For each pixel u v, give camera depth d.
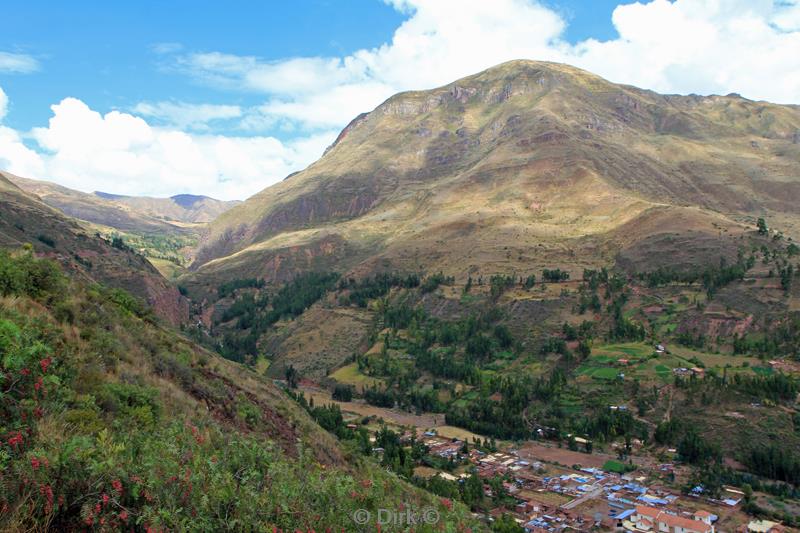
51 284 22.52
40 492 9.07
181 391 22.39
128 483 10.07
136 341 25.05
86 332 20.47
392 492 22.84
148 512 9.49
